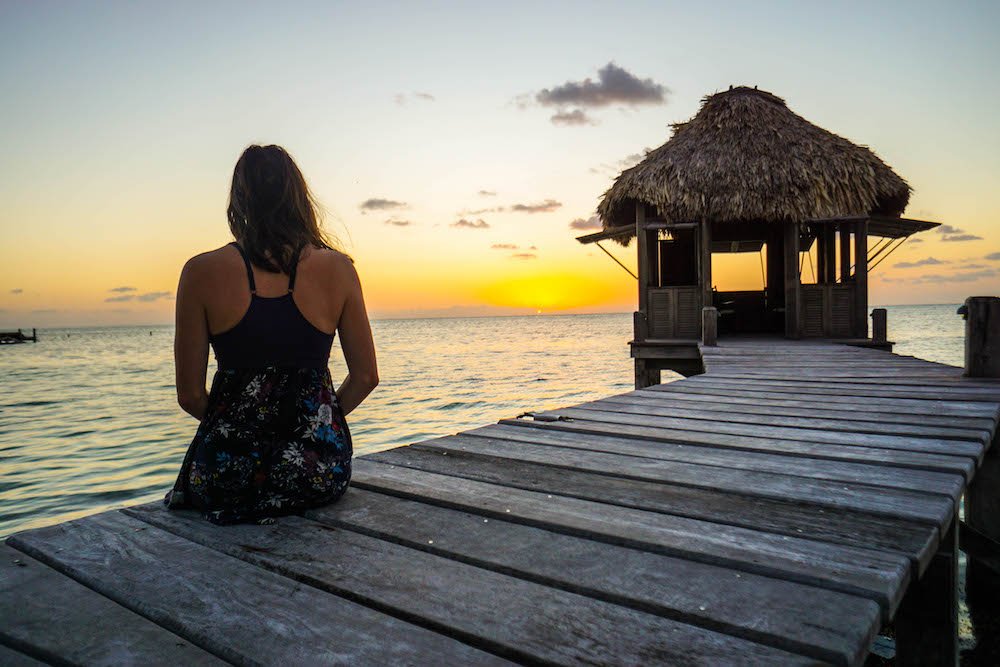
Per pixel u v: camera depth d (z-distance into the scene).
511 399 23.30
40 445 14.95
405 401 22.83
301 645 1.35
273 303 2.07
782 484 2.58
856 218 12.16
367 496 2.45
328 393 2.28
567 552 1.87
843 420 4.06
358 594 1.59
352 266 2.23
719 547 1.87
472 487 2.55
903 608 2.52
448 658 1.30
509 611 1.50
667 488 2.54
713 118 13.61
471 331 139.25
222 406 2.13
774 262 15.59
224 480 2.11
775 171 12.32
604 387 27.41
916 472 2.78
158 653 1.34
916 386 5.64
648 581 1.65
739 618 1.43
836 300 12.66
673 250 15.72
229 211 2.12
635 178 12.95
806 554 1.81
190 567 1.77
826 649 1.27
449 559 1.84
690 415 4.29
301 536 2.01
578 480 2.66
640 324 12.73
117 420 19.11
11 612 1.53
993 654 4.23
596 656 1.29
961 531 4.64
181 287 2.02
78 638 1.40
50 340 136.88
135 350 84.50
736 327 15.94
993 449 4.47
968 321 6.00
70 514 9.41
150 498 10.23
